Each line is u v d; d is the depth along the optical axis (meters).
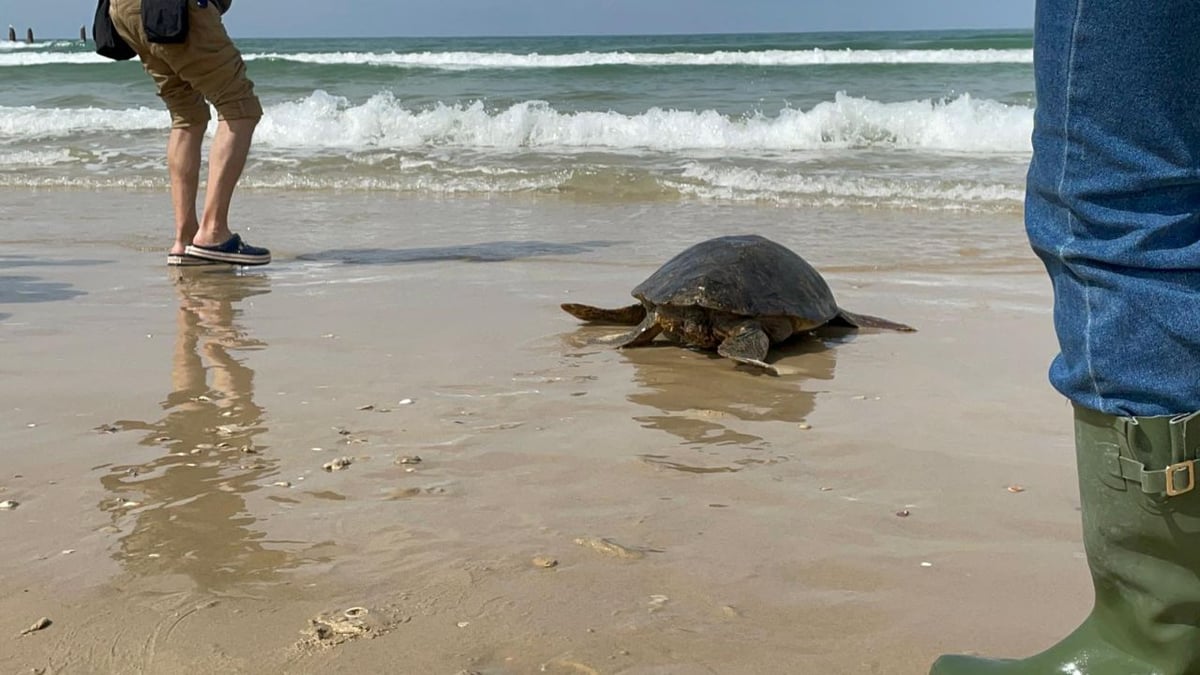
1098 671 1.55
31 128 14.72
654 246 7.34
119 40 6.24
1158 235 1.33
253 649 1.92
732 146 13.27
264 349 4.34
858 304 5.42
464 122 13.85
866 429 3.33
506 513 2.61
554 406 3.58
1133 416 1.39
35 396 3.63
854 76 21.80
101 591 2.16
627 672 1.83
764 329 4.50
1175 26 1.29
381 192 10.43
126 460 2.98
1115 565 1.49
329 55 31.16
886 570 2.27
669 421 3.42
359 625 2.01
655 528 2.52
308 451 3.07
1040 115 1.46
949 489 2.78
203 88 6.16
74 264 6.53
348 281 5.98
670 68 24.36
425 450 3.09
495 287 5.81
